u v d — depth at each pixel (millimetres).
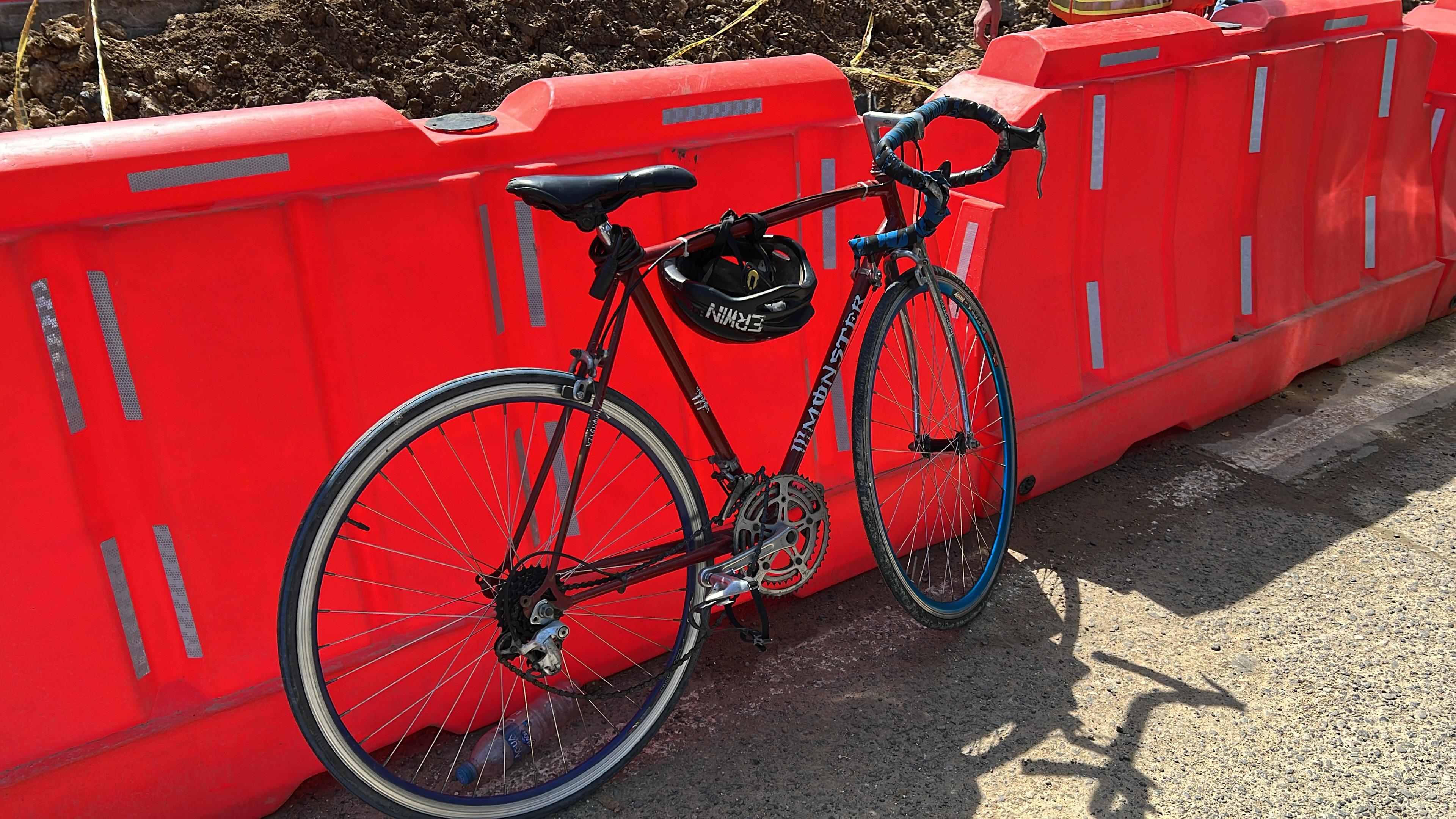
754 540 2521
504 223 2348
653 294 2625
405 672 2471
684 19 5367
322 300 2150
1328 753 2463
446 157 2230
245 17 4559
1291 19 3852
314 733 2072
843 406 3090
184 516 2137
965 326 3248
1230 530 3416
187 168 1958
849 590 3172
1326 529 3410
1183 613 3000
